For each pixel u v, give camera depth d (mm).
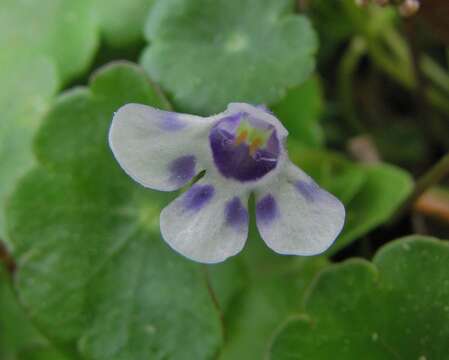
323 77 71
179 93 58
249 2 60
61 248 58
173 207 50
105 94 58
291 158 62
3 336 62
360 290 53
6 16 67
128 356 57
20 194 58
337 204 49
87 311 57
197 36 60
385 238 63
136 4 65
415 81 66
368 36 68
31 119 63
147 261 57
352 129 70
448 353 52
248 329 59
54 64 64
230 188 50
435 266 52
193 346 57
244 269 59
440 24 60
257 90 57
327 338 53
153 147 48
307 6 65
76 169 58
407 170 69
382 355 53
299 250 49
